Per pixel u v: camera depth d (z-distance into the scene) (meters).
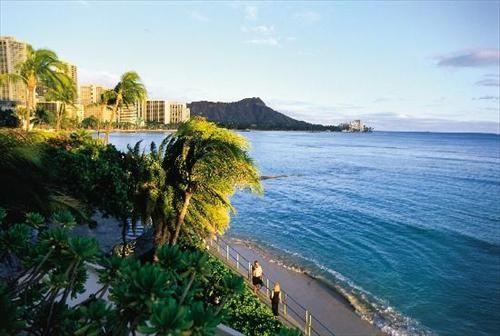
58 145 22.38
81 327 3.99
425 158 154.62
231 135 19.67
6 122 77.56
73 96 50.91
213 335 3.22
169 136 21.44
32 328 4.55
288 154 161.25
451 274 30.77
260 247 36.31
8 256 6.05
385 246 38.00
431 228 44.88
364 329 21.30
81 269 5.16
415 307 24.83
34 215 5.89
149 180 20.11
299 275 29.23
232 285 4.38
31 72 37.78
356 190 73.81
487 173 104.06
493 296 26.70
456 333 21.69
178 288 4.16
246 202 60.12
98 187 19.84
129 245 23.56
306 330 17.94
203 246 21.92
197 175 20.19
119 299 3.63
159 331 2.93
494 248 37.84
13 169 10.59
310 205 58.53
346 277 29.48
